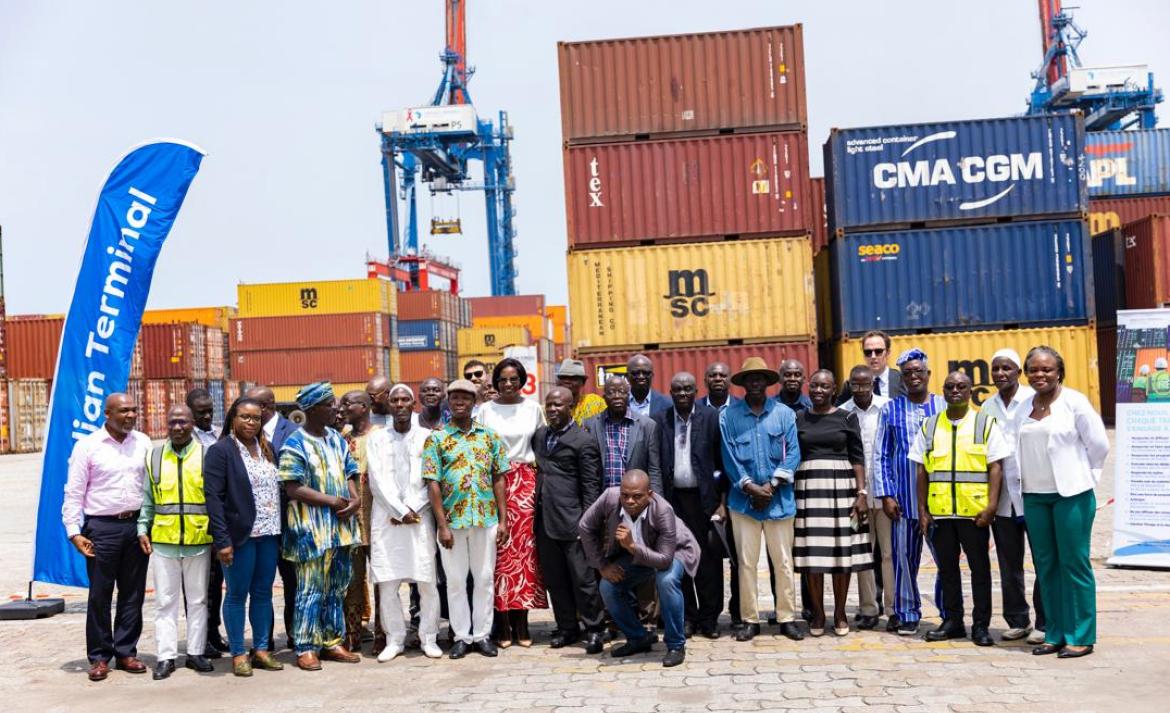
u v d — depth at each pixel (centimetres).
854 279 1647
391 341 4766
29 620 909
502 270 7019
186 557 705
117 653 713
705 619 752
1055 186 1628
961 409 702
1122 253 2434
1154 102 6003
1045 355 663
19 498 2133
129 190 948
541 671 675
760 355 1559
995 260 1631
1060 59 6631
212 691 655
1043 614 716
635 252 1580
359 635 772
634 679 642
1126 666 629
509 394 775
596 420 759
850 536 732
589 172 1595
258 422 702
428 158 6569
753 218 1574
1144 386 970
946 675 621
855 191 1652
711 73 1588
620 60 1600
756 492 720
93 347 927
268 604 714
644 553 666
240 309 4547
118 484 713
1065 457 655
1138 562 950
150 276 958
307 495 705
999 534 701
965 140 1641
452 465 728
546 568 750
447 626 851
